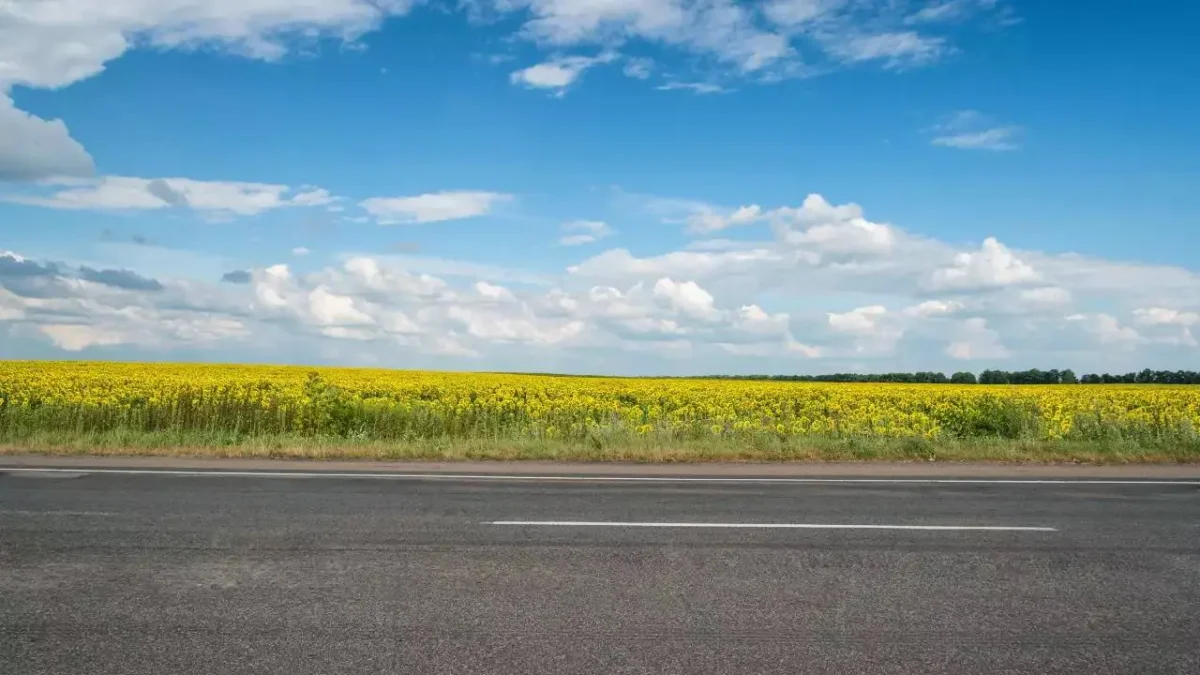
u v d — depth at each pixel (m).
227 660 4.70
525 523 8.37
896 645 5.05
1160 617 5.61
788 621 5.44
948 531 8.19
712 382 40.38
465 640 5.04
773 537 7.83
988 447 15.28
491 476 11.80
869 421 19.81
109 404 17.97
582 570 6.60
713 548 7.37
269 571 6.49
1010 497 10.34
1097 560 7.09
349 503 9.43
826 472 12.61
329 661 4.70
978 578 6.49
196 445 14.81
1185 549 7.52
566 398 23.64
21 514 8.59
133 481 10.95
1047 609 5.75
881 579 6.44
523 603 5.75
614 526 8.26
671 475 12.10
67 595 5.83
